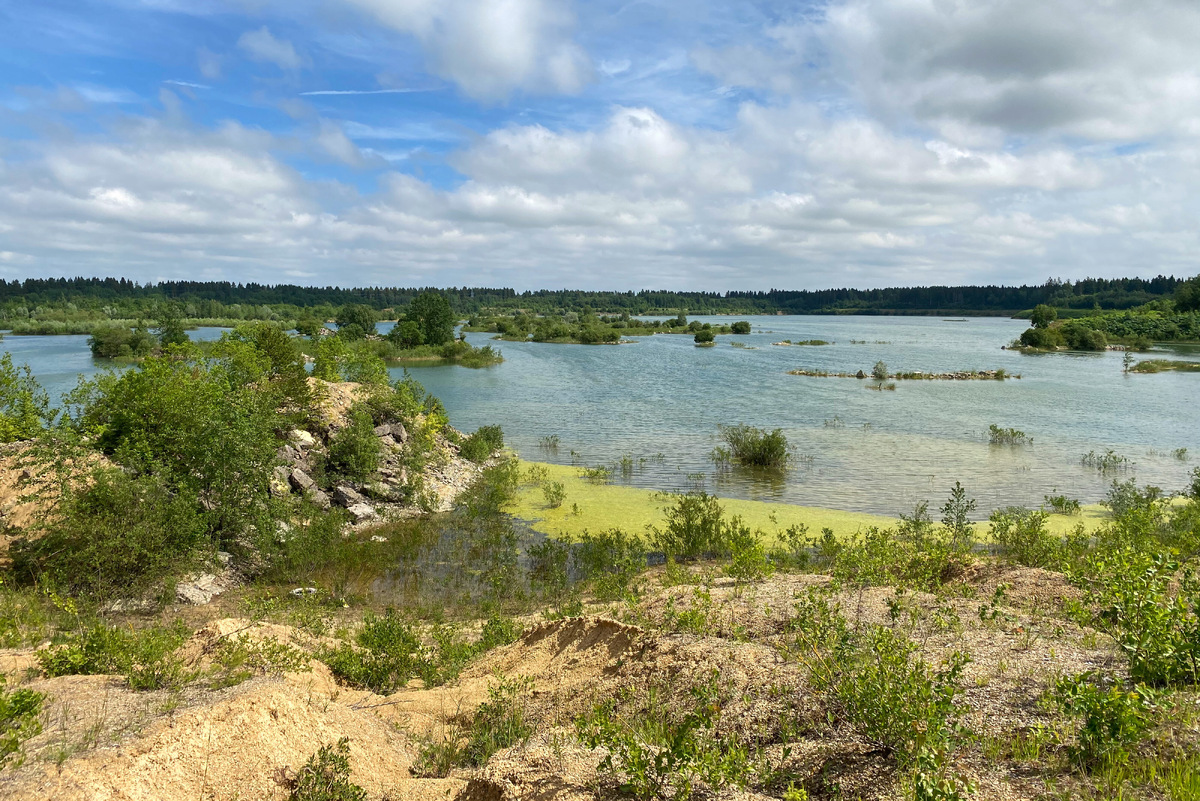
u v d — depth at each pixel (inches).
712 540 616.7
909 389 1972.2
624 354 3294.8
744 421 1423.5
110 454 607.8
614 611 366.0
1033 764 179.3
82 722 222.5
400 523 725.3
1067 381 2164.1
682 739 194.7
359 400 943.7
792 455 1088.2
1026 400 1728.6
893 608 284.7
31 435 592.1
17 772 187.2
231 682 271.9
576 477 951.0
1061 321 4889.3
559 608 469.7
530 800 200.1
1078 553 469.1
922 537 551.8
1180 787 157.8
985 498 824.9
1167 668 212.7
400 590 546.9
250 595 514.6
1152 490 737.0
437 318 3184.1
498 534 684.1
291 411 817.5
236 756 216.5
